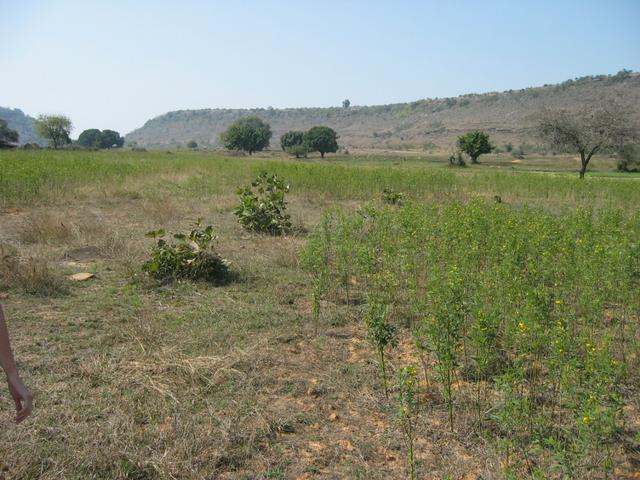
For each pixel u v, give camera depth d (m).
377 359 5.80
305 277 8.63
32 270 7.54
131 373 5.12
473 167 58.66
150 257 9.09
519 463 4.04
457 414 4.75
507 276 6.72
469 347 5.96
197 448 4.05
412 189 20.17
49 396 4.67
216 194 18.12
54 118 103.31
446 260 8.35
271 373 5.35
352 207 16.70
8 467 3.75
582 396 4.47
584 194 21.47
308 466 3.98
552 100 163.50
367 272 7.88
